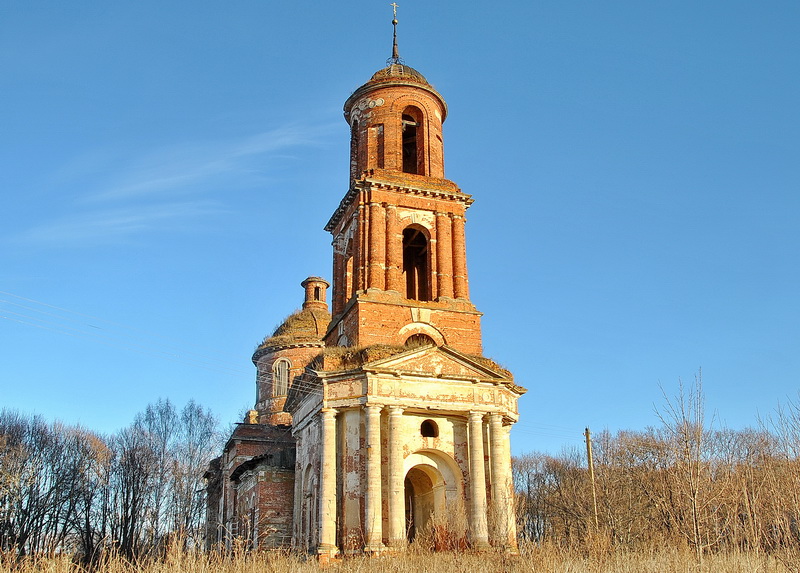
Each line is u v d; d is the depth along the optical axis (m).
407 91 45.59
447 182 43.94
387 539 34.38
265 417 61.16
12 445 60.47
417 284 44.94
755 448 30.41
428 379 36.62
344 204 44.38
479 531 34.19
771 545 23.19
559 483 65.00
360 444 36.00
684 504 24.20
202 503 69.00
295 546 39.28
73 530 63.00
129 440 68.88
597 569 24.23
